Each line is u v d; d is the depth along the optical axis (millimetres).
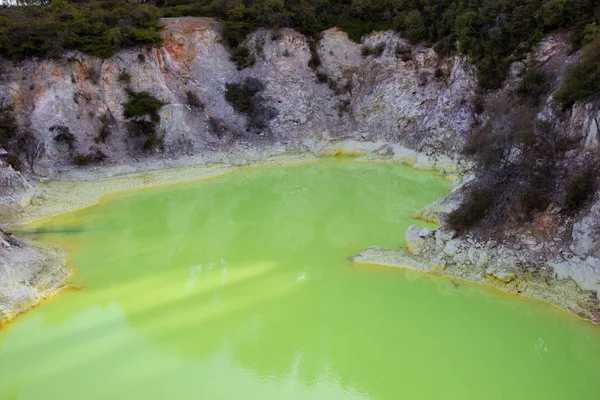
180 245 22688
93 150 32219
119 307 17422
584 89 21109
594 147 18844
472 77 34750
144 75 35469
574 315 15711
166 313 17016
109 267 20406
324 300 17594
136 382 13695
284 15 42031
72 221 25250
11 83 32188
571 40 29953
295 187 31156
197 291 18453
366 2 43469
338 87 42000
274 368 14195
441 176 32219
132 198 28828
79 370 14195
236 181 32250
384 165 35344
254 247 22406
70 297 18109
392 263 19938
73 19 35875
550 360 14188
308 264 20469
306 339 15445
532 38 32312
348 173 33906
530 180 19328
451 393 12945
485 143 21250
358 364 14203
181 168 33438
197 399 12984
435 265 18984
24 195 25781
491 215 19531
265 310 17062
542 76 30156
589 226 16766
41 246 21578
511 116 21406
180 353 14898
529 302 16641
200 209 27453
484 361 14219
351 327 15984
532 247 18125
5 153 29156
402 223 24406
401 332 15672
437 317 16406
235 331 15906
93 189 29562
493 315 16312
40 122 31453
